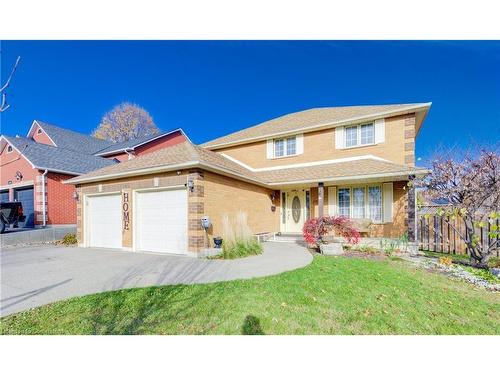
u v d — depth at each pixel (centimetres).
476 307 495
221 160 1278
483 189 861
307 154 1480
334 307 459
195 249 898
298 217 1484
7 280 624
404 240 1027
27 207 1708
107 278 634
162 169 958
